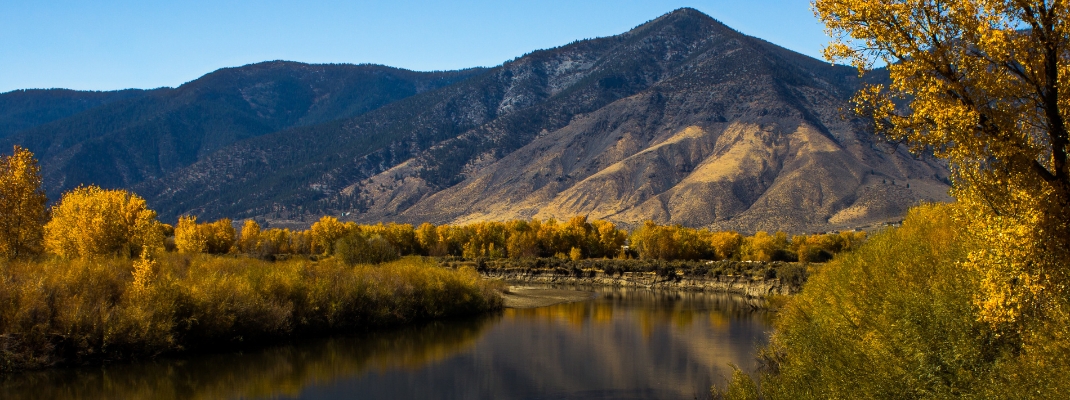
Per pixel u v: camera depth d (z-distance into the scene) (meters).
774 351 30.59
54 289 35.44
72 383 31.45
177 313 38.00
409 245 136.00
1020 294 14.02
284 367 36.53
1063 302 13.84
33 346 32.78
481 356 39.91
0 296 33.03
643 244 129.25
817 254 111.62
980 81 14.18
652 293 83.94
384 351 41.28
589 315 59.12
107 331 34.47
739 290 85.44
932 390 16.48
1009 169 14.29
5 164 47.91
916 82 15.02
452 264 112.12
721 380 33.06
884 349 18.14
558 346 43.09
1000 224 14.34
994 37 13.66
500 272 110.38
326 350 41.19
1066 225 13.57
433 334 47.62
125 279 39.47
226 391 31.70
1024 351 14.97
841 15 15.59
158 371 34.22
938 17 14.65
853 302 22.95
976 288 16.53
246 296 41.62
